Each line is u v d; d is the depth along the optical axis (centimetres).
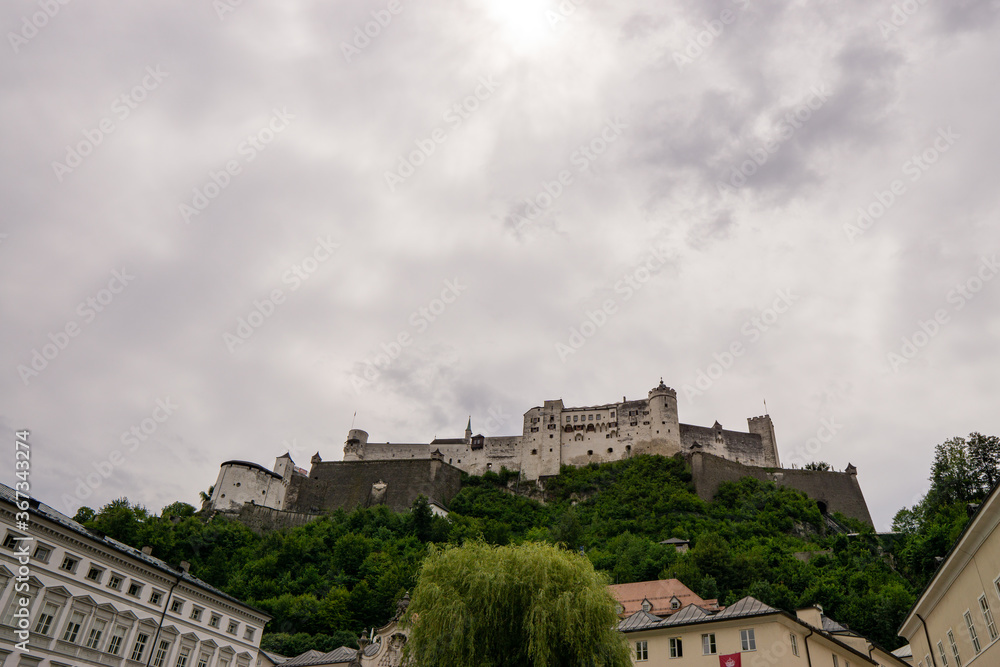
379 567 12038
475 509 16675
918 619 5006
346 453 19712
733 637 4944
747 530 14488
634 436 18862
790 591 10131
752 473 17388
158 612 5934
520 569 4034
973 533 3559
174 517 14800
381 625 9994
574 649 3738
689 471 17012
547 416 19688
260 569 12206
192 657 6175
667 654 5134
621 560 11969
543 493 18025
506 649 3834
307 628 9900
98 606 5419
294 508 16925
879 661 5925
